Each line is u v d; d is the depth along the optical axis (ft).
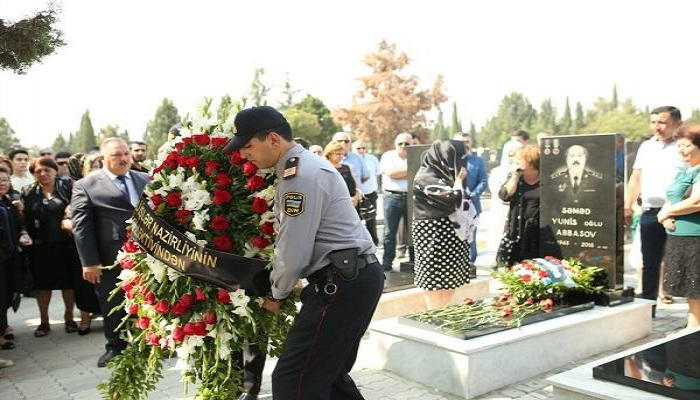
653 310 19.63
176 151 10.87
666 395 9.72
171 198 10.39
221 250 10.37
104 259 16.25
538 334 14.37
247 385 12.76
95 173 16.55
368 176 29.45
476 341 13.52
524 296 16.48
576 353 15.43
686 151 16.03
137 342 11.62
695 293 15.96
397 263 29.71
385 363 15.03
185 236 10.18
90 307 20.12
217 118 11.22
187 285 10.48
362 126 154.40
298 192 9.07
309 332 9.30
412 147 23.93
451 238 17.43
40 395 14.66
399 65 155.53
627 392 10.04
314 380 9.36
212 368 10.54
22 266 20.39
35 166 20.18
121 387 11.11
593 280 17.56
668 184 18.79
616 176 17.24
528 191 19.48
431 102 159.22
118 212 16.20
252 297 10.64
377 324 15.37
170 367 16.30
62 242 20.20
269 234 10.41
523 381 13.96
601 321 16.12
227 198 10.36
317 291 9.33
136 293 11.14
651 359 11.15
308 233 9.06
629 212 22.63
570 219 18.25
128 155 16.61
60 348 19.10
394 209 26.45
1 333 18.06
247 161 10.42
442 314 15.55
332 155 22.63
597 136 17.52
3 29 17.87
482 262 31.89
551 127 250.78
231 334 10.41
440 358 13.55
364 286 9.37
